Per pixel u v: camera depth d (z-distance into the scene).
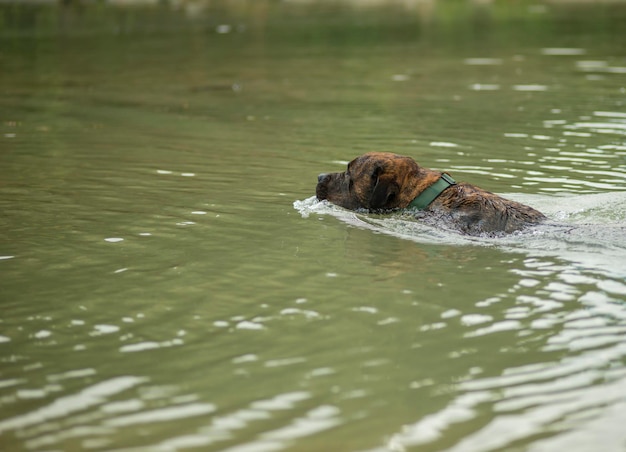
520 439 5.11
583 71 23.48
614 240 9.07
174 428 5.28
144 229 9.72
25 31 37.28
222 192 11.54
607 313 7.04
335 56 28.33
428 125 16.52
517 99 19.36
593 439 5.10
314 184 11.99
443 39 33.19
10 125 16.88
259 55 28.89
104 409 5.54
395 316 7.07
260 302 7.42
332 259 8.59
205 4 55.22
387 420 5.35
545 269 8.20
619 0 51.59
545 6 49.56
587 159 13.39
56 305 7.37
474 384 5.83
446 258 8.61
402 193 10.34
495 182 11.99
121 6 52.69
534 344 6.46
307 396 5.69
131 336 6.71
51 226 9.88
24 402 5.64
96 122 17.23
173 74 24.41
